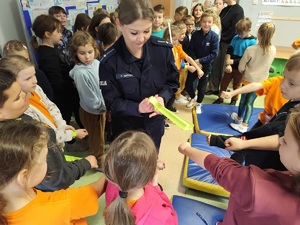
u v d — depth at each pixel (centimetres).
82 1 324
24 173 64
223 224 93
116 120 143
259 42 249
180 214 157
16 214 68
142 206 78
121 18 102
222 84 336
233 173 73
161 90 135
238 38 305
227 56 318
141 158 76
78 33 184
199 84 302
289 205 62
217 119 282
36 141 67
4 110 90
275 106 147
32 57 286
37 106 130
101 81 125
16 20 283
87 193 87
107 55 121
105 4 357
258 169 72
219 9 404
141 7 99
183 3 475
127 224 72
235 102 331
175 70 138
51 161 89
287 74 100
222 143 117
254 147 103
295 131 62
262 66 253
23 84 113
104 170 82
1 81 87
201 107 308
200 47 300
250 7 460
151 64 125
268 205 63
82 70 179
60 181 95
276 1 443
